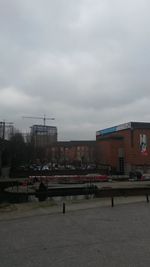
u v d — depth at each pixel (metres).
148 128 113.06
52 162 130.38
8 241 13.44
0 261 10.52
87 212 22.30
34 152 119.38
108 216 20.09
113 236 14.02
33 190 47.41
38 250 11.87
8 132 123.25
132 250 11.54
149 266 9.67
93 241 13.15
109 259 10.50
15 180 64.75
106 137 123.88
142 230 15.21
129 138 112.56
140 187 48.31
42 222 18.41
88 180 63.94
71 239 13.61
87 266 9.83
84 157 142.75
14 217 20.98
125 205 26.17
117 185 55.31
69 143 155.88
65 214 21.62
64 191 46.09
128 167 111.50
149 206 25.27
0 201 40.31
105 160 119.75
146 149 111.62
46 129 159.00
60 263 10.18
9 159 93.94
